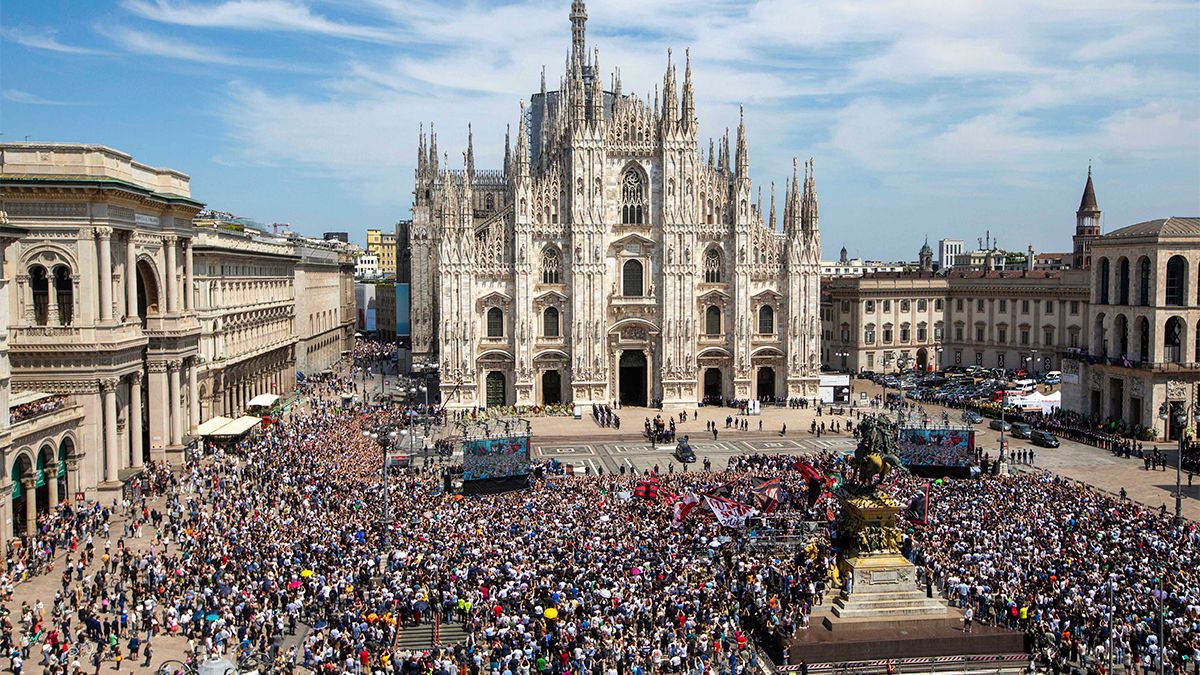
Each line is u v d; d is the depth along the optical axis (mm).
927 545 63219
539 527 67438
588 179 138500
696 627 50625
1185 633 48969
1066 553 60969
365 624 50562
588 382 140375
